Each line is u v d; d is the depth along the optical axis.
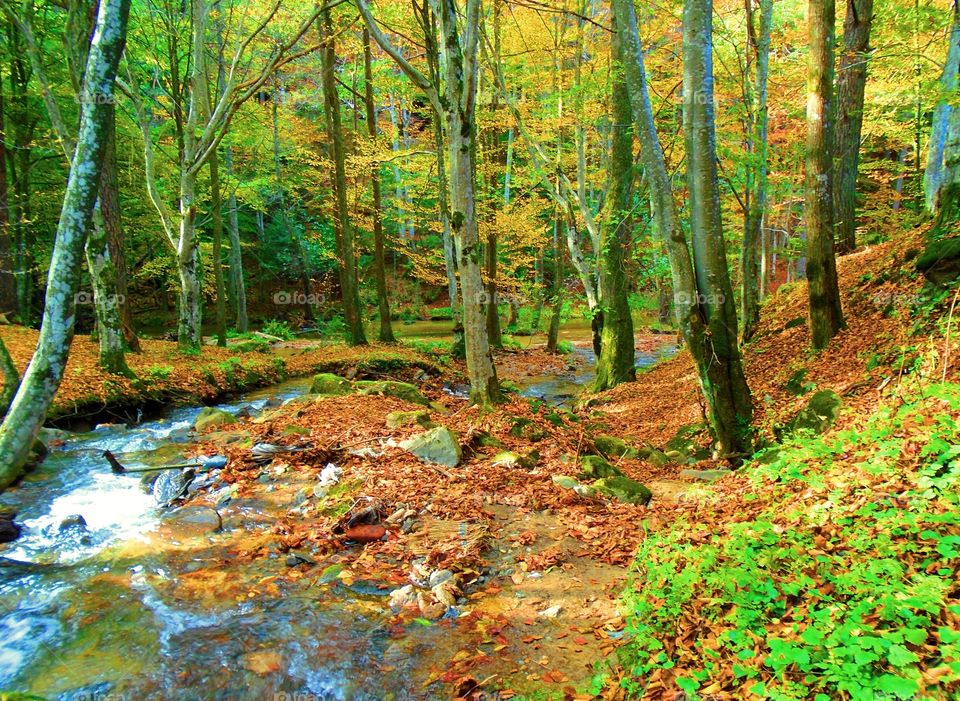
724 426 7.35
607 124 15.23
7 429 3.98
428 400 11.40
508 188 21.14
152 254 26.59
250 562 4.84
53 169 19.39
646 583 3.91
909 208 14.41
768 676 2.68
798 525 4.03
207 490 6.46
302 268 32.81
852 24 12.38
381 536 5.20
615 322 13.81
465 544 4.96
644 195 13.28
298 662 3.56
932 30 12.25
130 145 18.59
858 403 6.50
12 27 13.79
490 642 3.70
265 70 12.33
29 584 4.50
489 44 13.52
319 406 9.59
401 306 33.75
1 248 16.25
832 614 2.83
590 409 12.55
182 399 11.25
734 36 13.22
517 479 6.48
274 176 25.28
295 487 6.48
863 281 10.16
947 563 3.00
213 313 30.75
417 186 20.27
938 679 2.28
